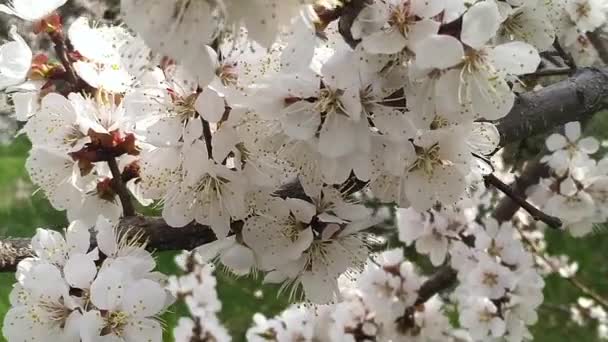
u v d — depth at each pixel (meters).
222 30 0.16
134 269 0.21
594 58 0.38
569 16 0.33
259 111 0.19
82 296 0.20
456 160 0.20
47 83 0.21
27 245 0.23
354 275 0.31
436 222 0.40
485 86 0.18
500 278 0.37
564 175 0.38
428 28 0.18
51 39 0.21
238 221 0.21
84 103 0.21
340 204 0.21
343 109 0.18
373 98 0.19
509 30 0.24
